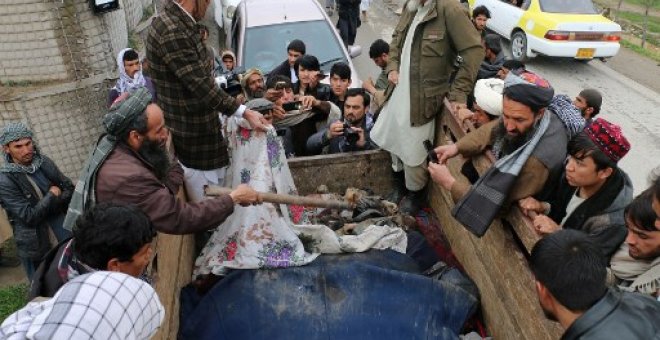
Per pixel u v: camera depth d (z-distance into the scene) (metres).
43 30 5.35
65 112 5.69
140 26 8.92
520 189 2.56
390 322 2.94
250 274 3.12
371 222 3.75
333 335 2.89
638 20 14.06
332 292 3.05
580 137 2.26
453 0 3.68
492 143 3.04
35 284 2.07
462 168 3.40
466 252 3.48
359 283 3.08
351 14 9.98
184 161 3.34
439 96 3.85
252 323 2.93
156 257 2.65
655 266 2.06
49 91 5.53
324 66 6.76
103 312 1.52
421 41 3.75
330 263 3.26
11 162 4.09
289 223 3.36
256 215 3.25
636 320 1.52
